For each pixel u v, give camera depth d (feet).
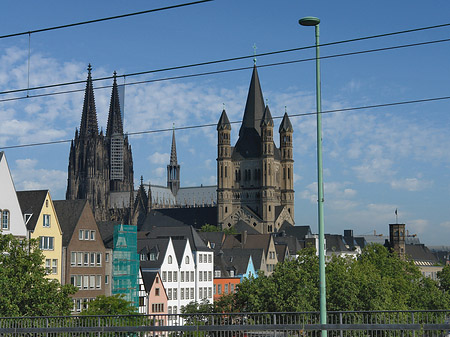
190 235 494.59
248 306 312.09
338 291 302.86
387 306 311.47
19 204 316.40
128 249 402.31
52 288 208.44
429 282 522.88
